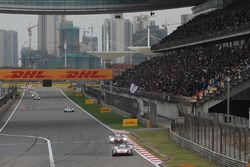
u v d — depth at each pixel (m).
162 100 148.00
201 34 155.12
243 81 107.19
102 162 73.50
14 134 114.88
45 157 79.69
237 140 60.72
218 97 109.38
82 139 103.56
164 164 69.31
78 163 72.81
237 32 125.44
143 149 87.00
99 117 156.62
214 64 138.38
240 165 57.62
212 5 195.62
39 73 194.12
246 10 145.12
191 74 147.00
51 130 122.50
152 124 124.81
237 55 129.25
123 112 160.00
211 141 71.06
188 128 83.94
